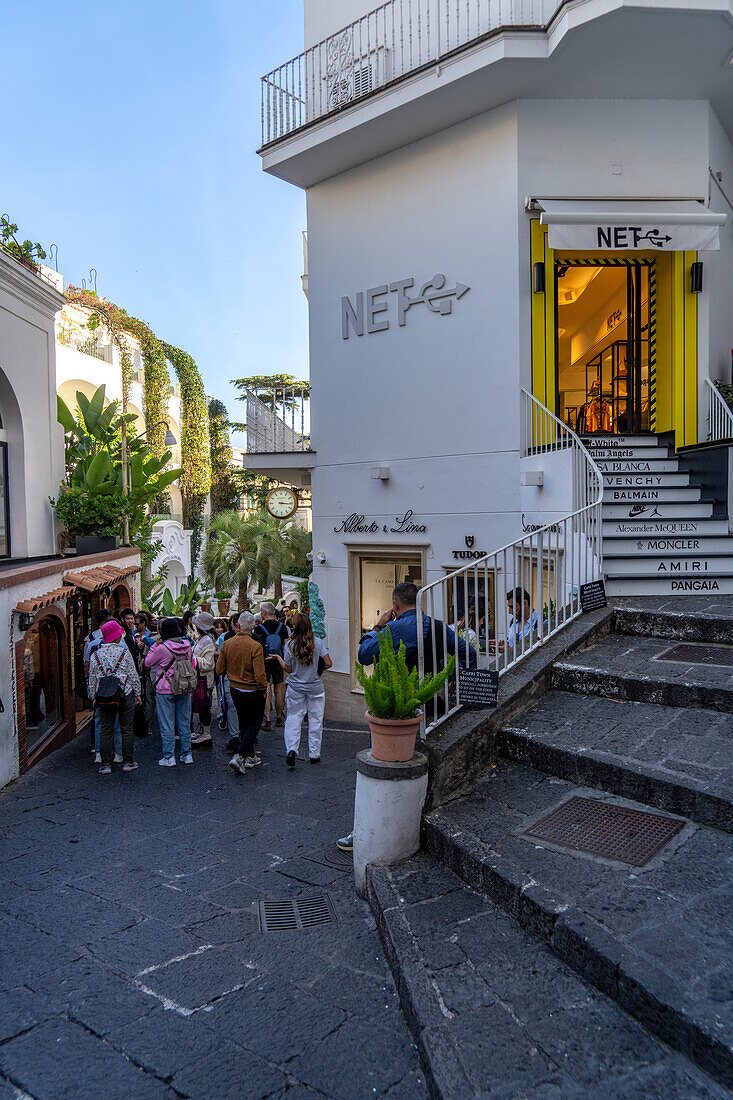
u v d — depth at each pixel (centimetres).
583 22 810
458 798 443
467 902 364
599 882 340
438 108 973
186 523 3050
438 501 1058
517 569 937
